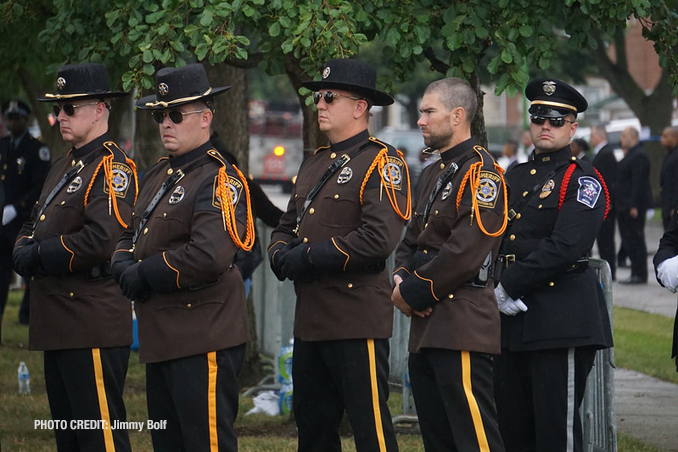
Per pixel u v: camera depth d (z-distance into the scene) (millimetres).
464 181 12023
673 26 15758
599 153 36750
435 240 12305
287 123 89562
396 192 12461
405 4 14984
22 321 30062
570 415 13266
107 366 13508
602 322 13508
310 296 12828
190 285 11906
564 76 75438
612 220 36500
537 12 15047
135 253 12461
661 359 24266
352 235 12297
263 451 16391
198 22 15148
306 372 13188
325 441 13438
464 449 11961
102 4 15688
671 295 34000
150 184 12766
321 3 14727
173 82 12242
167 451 12562
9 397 20812
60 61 20438
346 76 12766
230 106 22984
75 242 13039
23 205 25141
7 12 17547
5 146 25312
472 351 12039
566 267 12914
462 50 15250
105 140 13734
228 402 12297
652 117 66750
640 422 18688
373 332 12633
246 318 12625
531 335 13125
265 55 16484
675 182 33562
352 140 12867
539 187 13320
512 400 13703
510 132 101250
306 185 13070
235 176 12258
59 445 14031
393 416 18891
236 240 11961
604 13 15133
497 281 13062
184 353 12023
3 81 28125
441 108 12367
